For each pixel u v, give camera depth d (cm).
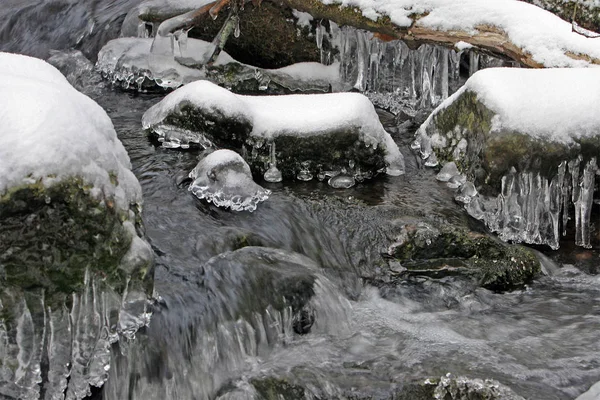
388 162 489
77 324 292
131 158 481
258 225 419
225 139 476
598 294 399
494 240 417
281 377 326
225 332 341
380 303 391
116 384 313
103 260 288
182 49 634
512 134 426
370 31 557
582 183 432
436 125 509
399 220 423
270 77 632
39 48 721
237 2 594
